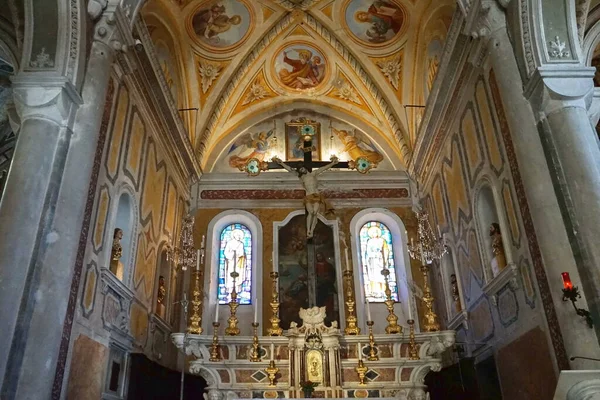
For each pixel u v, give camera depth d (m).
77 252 7.09
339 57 15.41
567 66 6.99
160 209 11.99
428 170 13.71
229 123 16.27
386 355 8.87
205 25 13.88
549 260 6.48
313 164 11.75
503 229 8.47
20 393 5.73
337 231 14.65
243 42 14.75
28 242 6.33
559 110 6.85
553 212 6.57
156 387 10.33
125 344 9.19
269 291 13.87
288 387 8.44
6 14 8.23
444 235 12.39
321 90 16.30
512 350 8.38
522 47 7.39
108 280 8.33
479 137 9.63
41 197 6.65
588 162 6.48
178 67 14.05
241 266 14.37
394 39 14.49
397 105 15.46
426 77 13.84
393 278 14.31
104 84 7.97
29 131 6.92
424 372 8.58
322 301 13.76
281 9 14.29
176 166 13.48
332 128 16.55
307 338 8.70
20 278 6.12
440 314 12.93
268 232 14.68
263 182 15.34
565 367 6.41
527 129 7.16
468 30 8.61
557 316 6.34
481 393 9.96
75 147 7.23
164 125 12.03
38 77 7.15
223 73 15.15
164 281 12.16
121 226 9.95
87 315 7.57
